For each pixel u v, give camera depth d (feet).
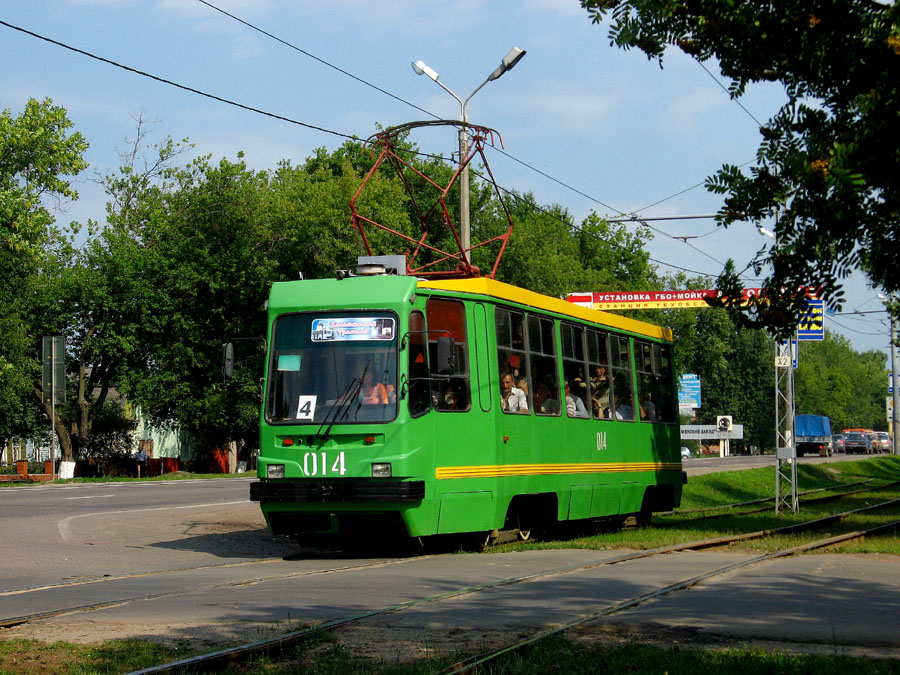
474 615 29.07
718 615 29.27
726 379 380.17
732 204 28.14
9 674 21.70
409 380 44.04
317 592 33.76
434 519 44.37
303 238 164.25
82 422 169.89
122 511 70.95
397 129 63.98
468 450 46.19
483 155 65.77
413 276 45.60
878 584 35.96
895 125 25.35
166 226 169.17
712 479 112.37
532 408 51.37
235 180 169.27
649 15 27.53
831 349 537.24
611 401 61.00
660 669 22.06
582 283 210.59
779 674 21.68
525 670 22.02
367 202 168.55
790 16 26.30
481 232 199.31
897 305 42.80
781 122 27.76
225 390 164.96
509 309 50.34
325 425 44.04
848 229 27.09
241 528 60.54
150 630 26.68
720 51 27.86
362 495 43.11
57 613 29.35
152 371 169.37
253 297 169.68
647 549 47.73
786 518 71.56
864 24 25.67
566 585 35.37
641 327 66.69
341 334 45.06
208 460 195.42
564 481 53.98
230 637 25.63
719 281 32.04
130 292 163.94
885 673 21.77
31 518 65.26
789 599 32.32
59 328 163.73
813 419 259.19
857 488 121.39
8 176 142.92
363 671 22.12
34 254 146.51
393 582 36.40
